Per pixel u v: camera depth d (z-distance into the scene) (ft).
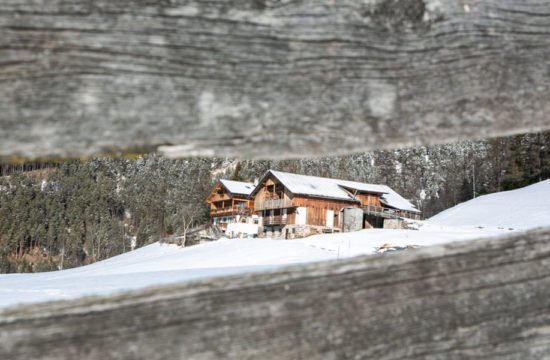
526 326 3.51
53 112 2.85
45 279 79.30
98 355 2.93
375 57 3.41
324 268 3.33
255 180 301.84
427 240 105.81
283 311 3.22
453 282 3.49
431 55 3.49
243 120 3.17
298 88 3.27
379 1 3.46
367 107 3.36
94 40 2.95
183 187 301.43
